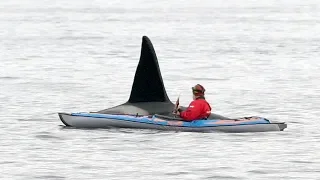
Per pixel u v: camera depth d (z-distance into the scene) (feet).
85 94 395.34
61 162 226.58
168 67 548.72
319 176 210.38
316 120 307.78
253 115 328.29
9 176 209.46
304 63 571.69
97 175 211.00
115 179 206.69
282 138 261.44
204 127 265.13
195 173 213.66
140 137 257.96
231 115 330.54
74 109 344.90
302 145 251.60
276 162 226.99
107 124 269.03
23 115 319.68
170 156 233.76
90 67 542.98
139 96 273.95
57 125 288.51
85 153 238.27
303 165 223.51
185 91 417.69
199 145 247.91
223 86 433.89
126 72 510.17
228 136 260.83
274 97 382.22
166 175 211.41
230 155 235.61
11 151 242.58
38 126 287.69
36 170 216.33
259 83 446.60
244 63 574.97
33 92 400.26
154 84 272.31
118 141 252.83
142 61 272.72
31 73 497.87
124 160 228.84
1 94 391.04
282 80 460.55
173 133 263.08
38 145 250.98
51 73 497.87
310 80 459.73
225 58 618.85
